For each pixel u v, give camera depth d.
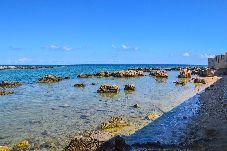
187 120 23.05
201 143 16.53
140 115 26.08
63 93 44.91
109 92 45.19
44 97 40.09
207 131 19.11
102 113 27.50
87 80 72.19
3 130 21.33
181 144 16.72
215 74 83.62
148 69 124.62
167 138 18.23
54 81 68.19
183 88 50.09
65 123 23.36
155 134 19.34
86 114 27.09
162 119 23.98
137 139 18.30
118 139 16.00
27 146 17.47
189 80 68.50
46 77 69.56
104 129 21.12
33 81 70.56
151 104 32.56
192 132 19.20
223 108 27.02
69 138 19.06
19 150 16.89
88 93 44.66
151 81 67.31
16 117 25.89
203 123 21.50
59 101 36.06
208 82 60.53
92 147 15.38
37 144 17.94
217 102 31.38
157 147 16.30
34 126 22.47
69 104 33.44
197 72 90.62
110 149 15.32
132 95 41.59
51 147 17.33
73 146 15.59
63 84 61.06
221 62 89.19
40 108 30.70
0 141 18.67
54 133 20.36
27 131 20.98
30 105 32.88
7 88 53.38
